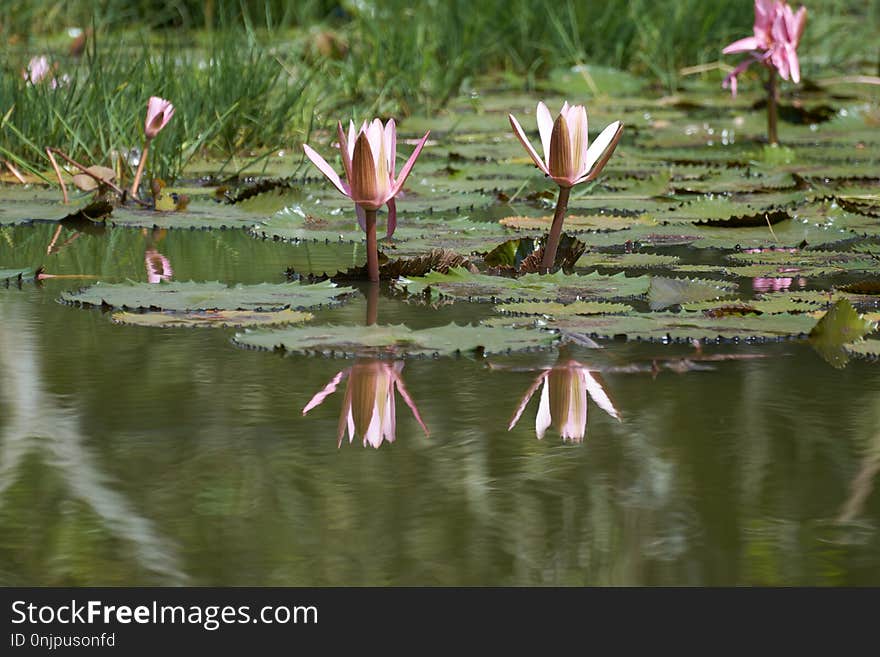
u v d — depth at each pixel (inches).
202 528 115.0
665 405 150.6
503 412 147.9
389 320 193.8
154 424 142.7
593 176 224.2
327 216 292.0
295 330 183.0
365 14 591.2
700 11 649.6
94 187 319.9
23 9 665.0
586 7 650.2
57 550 110.3
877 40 749.3
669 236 266.8
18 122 366.3
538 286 214.1
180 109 390.6
